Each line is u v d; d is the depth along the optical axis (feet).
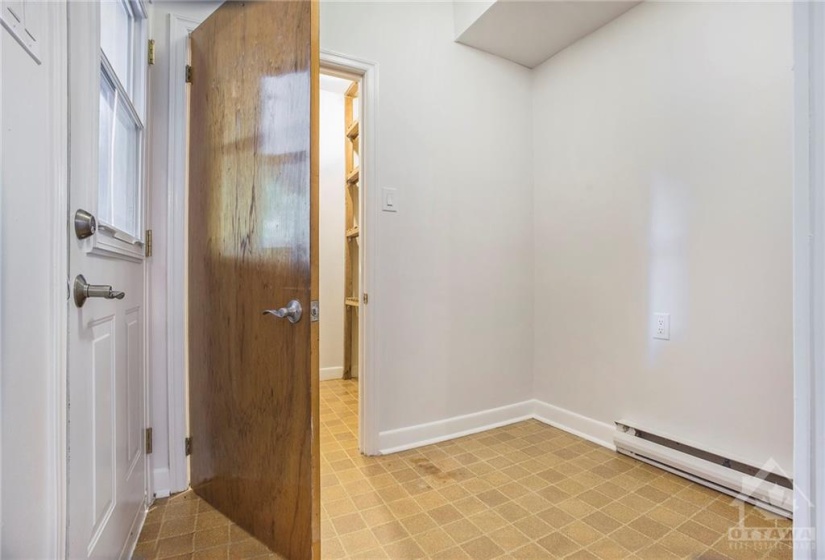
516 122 8.31
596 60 7.16
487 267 7.88
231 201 4.70
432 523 4.64
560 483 5.54
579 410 7.47
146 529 4.55
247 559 4.08
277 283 4.05
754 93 5.09
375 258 6.61
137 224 4.91
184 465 5.37
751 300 5.13
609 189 6.95
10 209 1.93
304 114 3.72
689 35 5.77
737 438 5.26
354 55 6.44
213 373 4.99
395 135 6.82
